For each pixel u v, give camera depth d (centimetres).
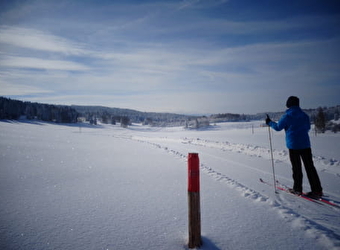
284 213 277
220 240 212
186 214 282
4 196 362
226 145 1439
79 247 200
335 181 488
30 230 235
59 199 346
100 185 440
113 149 1255
